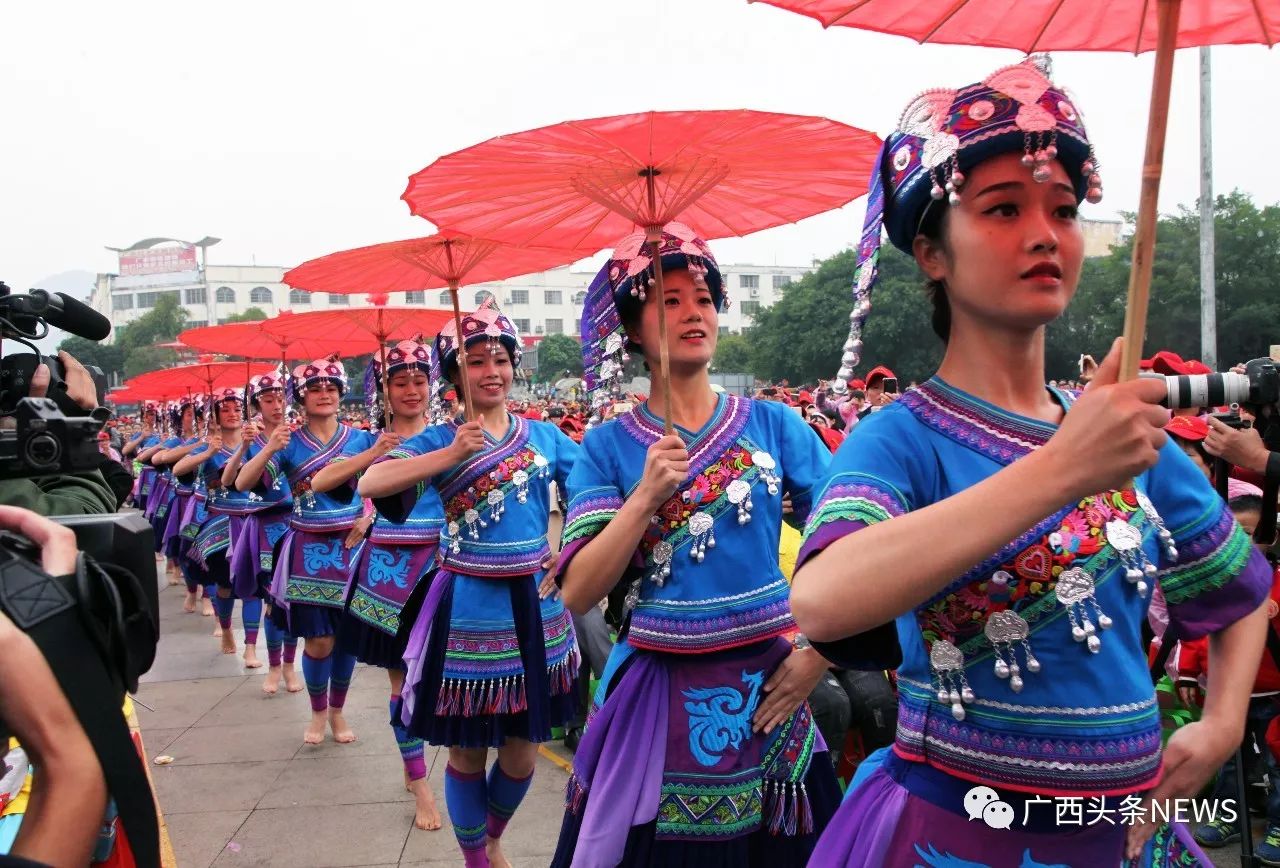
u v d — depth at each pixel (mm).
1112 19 1734
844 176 2869
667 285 2766
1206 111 14578
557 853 2705
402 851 4062
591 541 2576
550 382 51906
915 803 1611
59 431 1761
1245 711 1592
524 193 2822
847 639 1556
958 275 1550
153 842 1219
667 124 2387
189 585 9734
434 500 4730
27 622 1140
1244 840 3160
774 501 2682
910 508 1523
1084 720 1469
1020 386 1604
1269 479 2963
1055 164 1504
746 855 2525
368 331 5418
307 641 5441
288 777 4934
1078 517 1490
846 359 1622
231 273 69312
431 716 3600
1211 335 14719
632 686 2594
